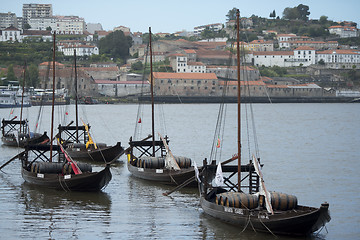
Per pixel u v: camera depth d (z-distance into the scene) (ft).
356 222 188.44
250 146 439.63
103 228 178.29
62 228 178.09
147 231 175.01
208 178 211.00
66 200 217.97
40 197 222.89
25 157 261.44
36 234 171.32
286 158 360.28
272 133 577.84
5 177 270.67
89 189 232.32
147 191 237.45
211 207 185.47
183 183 221.46
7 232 172.76
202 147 428.97
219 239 165.89
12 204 209.97
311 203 217.97
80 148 342.03
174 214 195.83
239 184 200.75
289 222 161.99
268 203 167.32
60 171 242.78
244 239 166.30
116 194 230.48
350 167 316.81
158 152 381.60
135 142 291.17
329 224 185.98
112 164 321.32
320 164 330.13
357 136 546.26
